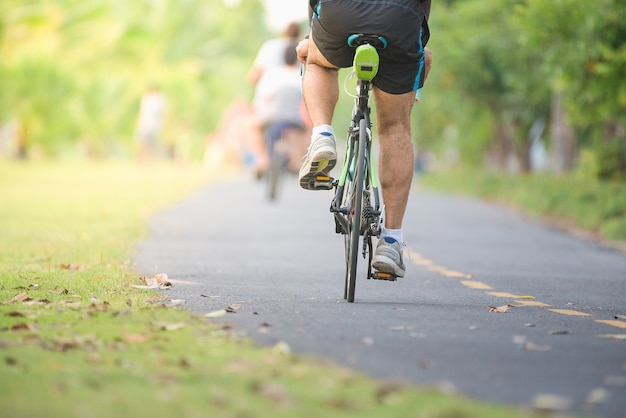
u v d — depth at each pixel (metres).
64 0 94.62
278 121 39.16
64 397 8.59
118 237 24.58
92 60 95.94
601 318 14.49
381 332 12.26
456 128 74.88
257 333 11.84
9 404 8.36
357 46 14.73
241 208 37.25
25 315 12.41
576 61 35.75
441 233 31.39
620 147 45.38
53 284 15.59
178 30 104.56
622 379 10.07
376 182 15.27
